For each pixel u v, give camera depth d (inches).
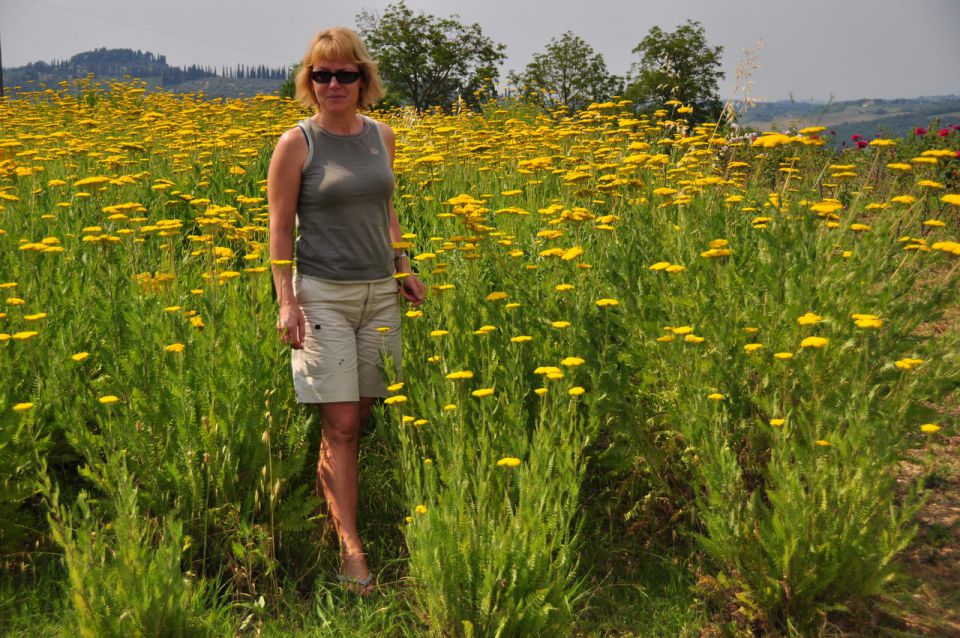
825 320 126.2
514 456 113.6
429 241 191.2
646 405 139.2
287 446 133.5
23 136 267.1
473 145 249.4
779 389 126.6
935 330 184.2
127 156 247.4
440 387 126.5
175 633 95.1
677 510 130.3
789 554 101.7
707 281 142.3
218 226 183.3
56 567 115.3
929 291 138.2
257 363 125.3
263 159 282.7
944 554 124.2
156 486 117.0
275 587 116.2
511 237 168.7
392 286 132.0
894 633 103.5
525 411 123.8
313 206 122.3
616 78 1913.1
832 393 122.6
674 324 132.7
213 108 364.5
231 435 121.8
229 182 266.4
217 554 119.6
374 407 131.9
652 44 1683.1
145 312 137.9
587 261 163.8
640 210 182.4
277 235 120.9
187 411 119.2
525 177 242.1
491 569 95.9
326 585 119.9
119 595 92.0
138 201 224.7
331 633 107.4
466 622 92.0
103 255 163.9
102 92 580.1
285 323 119.2
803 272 136.6
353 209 123.0
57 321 142.9
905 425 119.2
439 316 145.9
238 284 163.3
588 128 253.1
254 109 389.7
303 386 124.1
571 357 121.0
